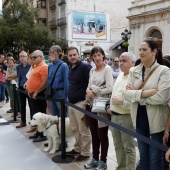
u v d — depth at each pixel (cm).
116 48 3500
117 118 358
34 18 3609
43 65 580
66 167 438
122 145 376
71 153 486
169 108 295
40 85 573
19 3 3478
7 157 491
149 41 294
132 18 3069
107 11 3891
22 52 707
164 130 296
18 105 804
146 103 294
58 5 3984
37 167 444
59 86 526
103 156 416
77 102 450
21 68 702
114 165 444
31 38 3409
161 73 290
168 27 2619
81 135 457
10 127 690
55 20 4078
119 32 3909
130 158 356
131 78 316
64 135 462
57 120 498
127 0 3953
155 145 256
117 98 345
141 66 312
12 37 3372
